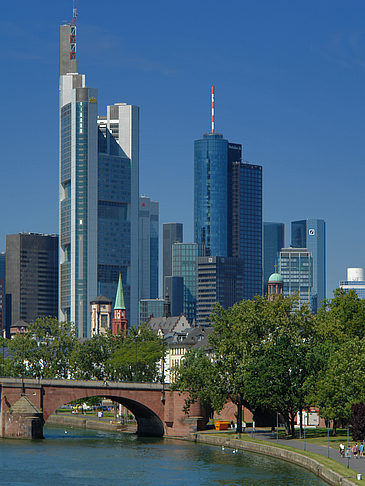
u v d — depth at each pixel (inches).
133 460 7839.6
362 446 7017.7
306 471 6993.1
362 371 7824.8
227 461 7687.0
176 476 6934.1
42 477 6953.7
